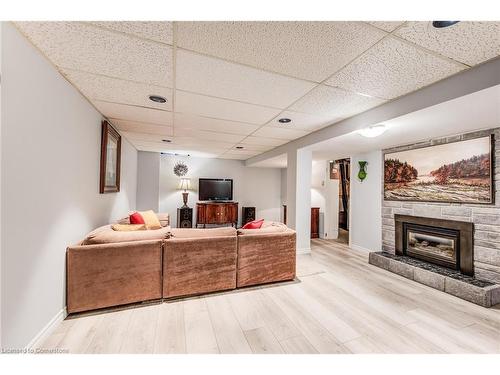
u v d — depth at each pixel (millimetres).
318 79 1915
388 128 2656
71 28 1330
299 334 1809
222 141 4383
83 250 2006
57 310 1828
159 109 2654
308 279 2963
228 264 2541
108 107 2590
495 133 2533
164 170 6273
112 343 1665
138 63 1705
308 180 4227
